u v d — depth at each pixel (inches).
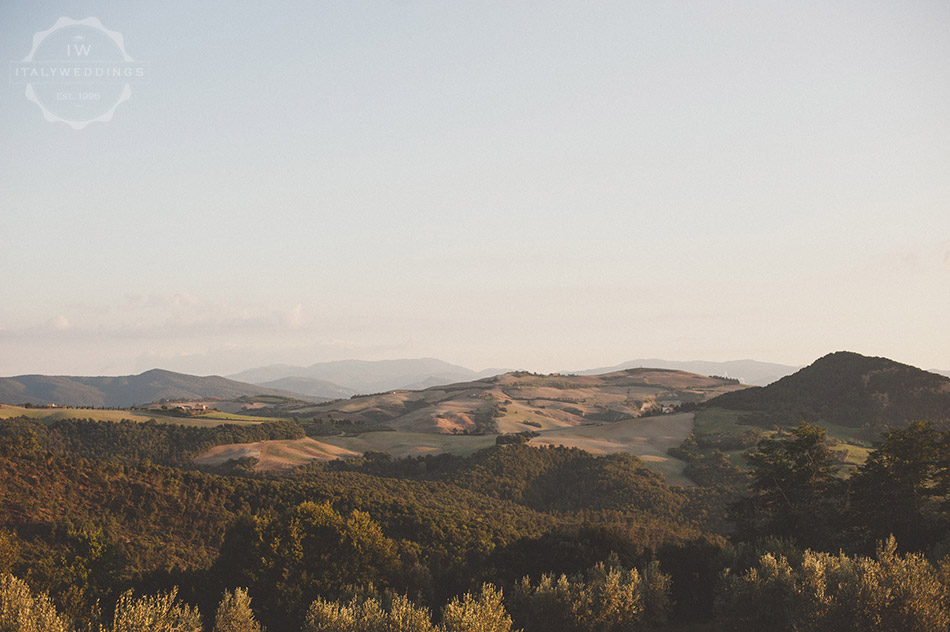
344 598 1615.4
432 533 2970.0
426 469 5728.3
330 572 1804.9
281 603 1715.1
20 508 2795.3
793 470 2233.0
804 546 1957.4
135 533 2989.7
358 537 1878.7
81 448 6235.2
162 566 2578.7
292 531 1843.0
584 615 1379.2
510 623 1203.9
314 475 5359.3
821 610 1127.6
